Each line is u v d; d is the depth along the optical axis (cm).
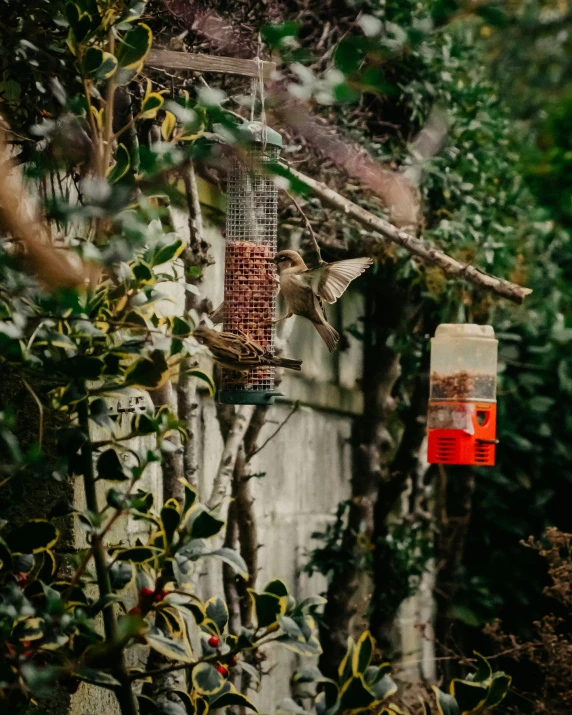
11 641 252
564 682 549
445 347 507
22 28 324
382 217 579
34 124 335
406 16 518
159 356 271
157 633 274
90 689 362
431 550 696
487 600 776
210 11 421
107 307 279
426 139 615
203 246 405
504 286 462
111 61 282
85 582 300
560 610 796
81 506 357
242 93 457
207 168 459
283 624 274
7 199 244
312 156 541
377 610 677
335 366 665
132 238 235
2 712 246
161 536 288
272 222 419
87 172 322
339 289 409
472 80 667
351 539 646
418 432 690
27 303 259
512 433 793
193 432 418
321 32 502
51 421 335
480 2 262
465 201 637
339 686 275
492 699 294
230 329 412
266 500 574
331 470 665
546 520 805
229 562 280
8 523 334
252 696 535
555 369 811
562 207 966
